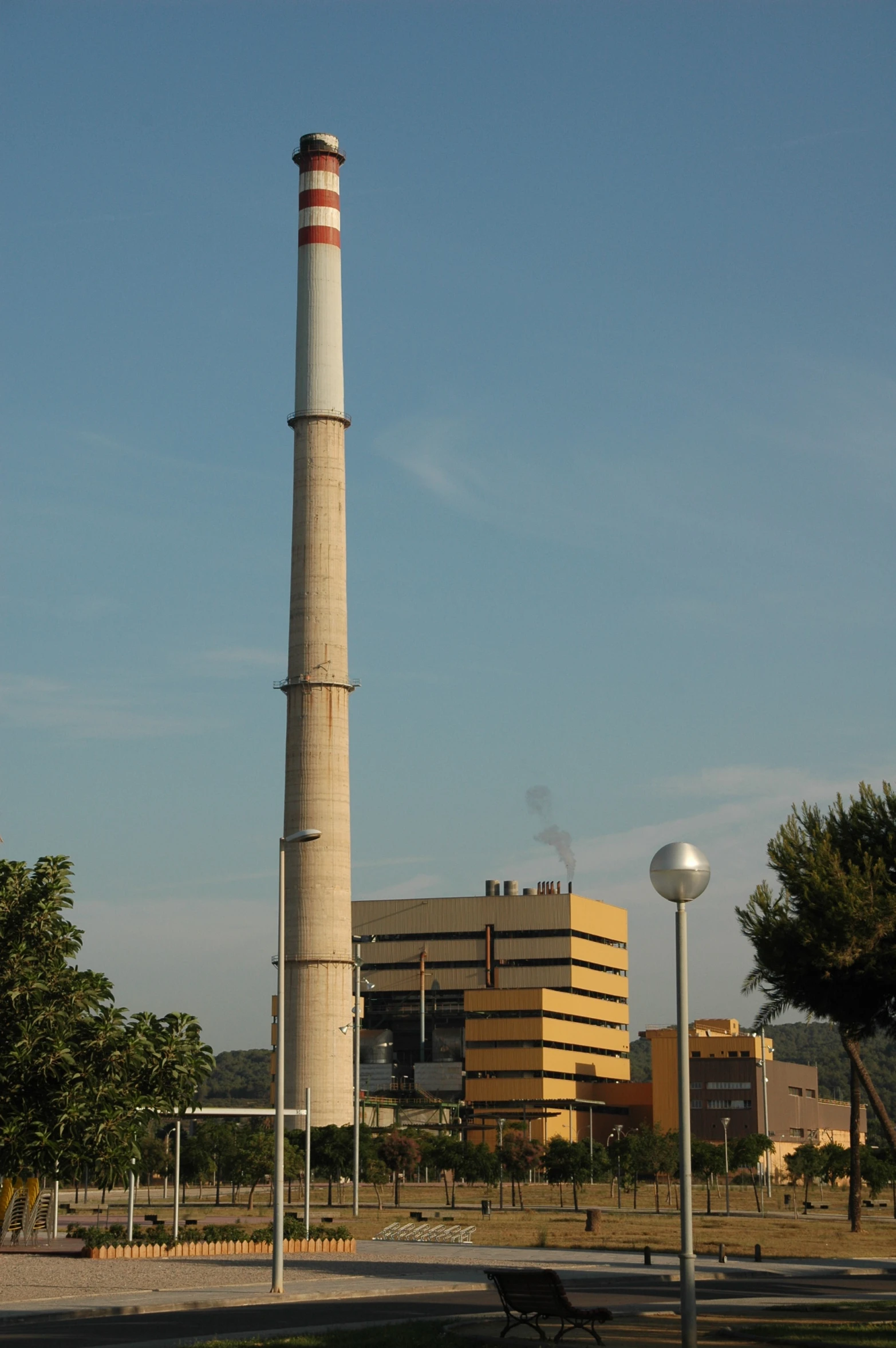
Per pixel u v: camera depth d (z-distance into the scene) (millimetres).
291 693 137250
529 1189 146875
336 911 136250
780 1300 40875
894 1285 47312
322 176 138875
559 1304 30047
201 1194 129750
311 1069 134375
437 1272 48281
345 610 138125
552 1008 190500
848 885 40625
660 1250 65500
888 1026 42344
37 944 47906
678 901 24016
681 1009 23766
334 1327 32438
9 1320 34000
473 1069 187500
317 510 137125
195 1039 50188
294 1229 58031
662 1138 137750
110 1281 42844
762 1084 189125
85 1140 45625
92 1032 46781
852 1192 81125
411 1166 115188
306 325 138250
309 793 136125
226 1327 32531
